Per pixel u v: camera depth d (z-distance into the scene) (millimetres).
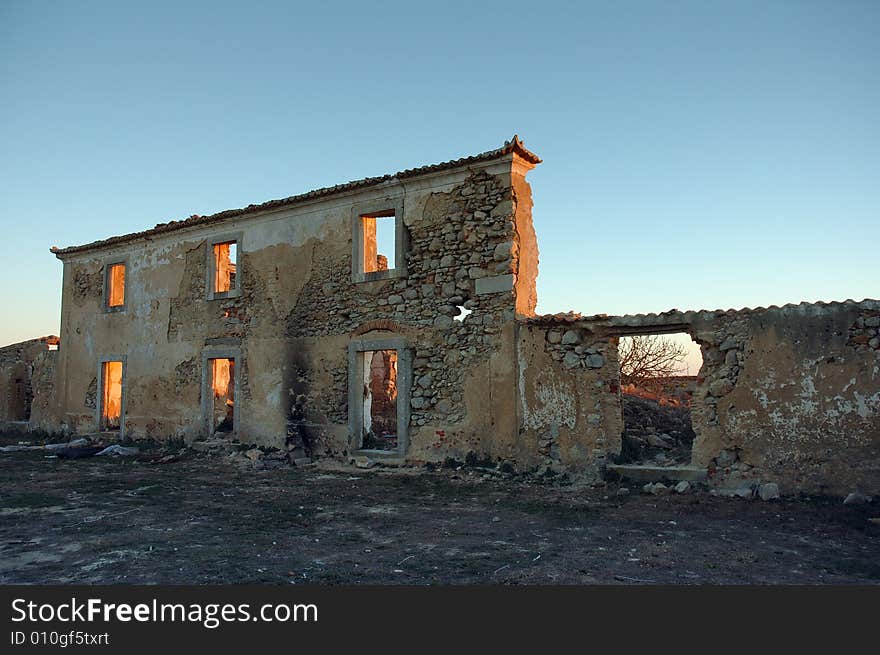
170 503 8234
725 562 5359
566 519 7148
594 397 9375
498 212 10391
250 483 9883
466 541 6176
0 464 12227
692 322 8727
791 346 8086
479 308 10453
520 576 4992
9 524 6961
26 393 19641
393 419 16016
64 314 17266
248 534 6496
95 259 16688
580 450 9398
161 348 14906
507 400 10039
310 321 12453
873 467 7484
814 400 7883
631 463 9344
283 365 12719
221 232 14109
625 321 9133
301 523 7023
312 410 12203
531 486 9164
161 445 14375
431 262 11031
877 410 7539
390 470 10742
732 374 8398
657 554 5621
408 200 11406
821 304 7980
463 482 9617
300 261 12742
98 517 7344
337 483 9828
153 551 5805
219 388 14523
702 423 8547
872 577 4914
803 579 4871
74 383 16766
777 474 8000
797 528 6543
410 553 5727
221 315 13867
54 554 5723
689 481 8500
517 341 10055
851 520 6730
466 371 10500
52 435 17031
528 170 10797
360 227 12070
